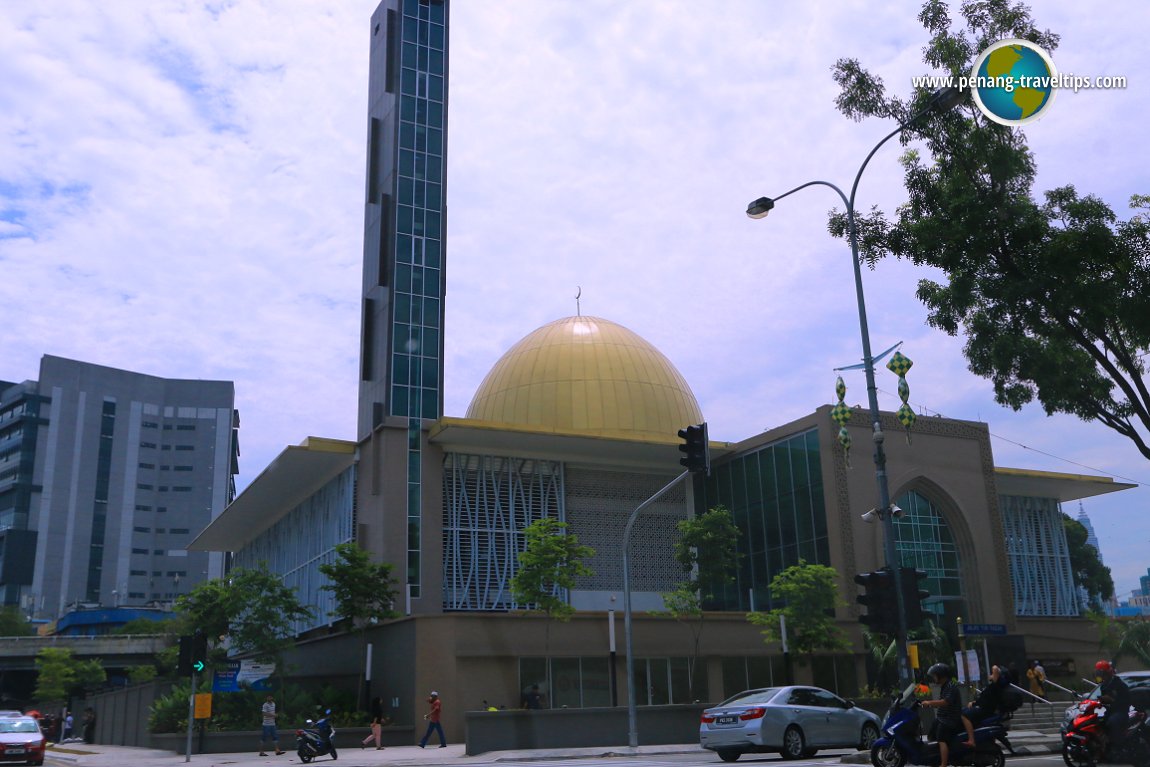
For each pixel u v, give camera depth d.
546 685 34.75
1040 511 54.59
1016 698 15.20
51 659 67.75
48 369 141.88
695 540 38.41
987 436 46.72
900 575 18.97
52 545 135.88
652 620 36.88
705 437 24.17
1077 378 21.61
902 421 20.56
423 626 34.22
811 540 41.88
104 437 144.38
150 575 143.38
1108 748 15.91
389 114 46.94
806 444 43.00
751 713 21.52
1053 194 20.61
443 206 46.09
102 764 27.80
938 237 20.44
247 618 36.56
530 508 44.47
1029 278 19.66
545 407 47.31
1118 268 19.25
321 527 48.03
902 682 18.39
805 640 35.59
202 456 150.75
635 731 25.98
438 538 40.66
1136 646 46.59
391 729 32.69
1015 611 47.16
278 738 31.69
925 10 20.69
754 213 23.11
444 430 40.53
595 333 50.25
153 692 39.28
